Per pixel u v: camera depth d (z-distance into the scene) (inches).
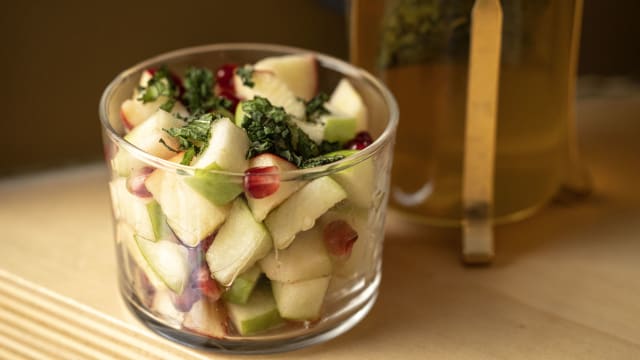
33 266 17.7
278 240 15.2
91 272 17.6
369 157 15.6
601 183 19.7
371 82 17.2
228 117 16.3
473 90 17.0
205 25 22.4
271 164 15.2
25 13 21.0
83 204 19.1
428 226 18.8
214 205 15.0
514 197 18.3
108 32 21.7
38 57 21.5
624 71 23.5
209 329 15.9
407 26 17.1
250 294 15.6
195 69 17.1
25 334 17.5
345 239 15.6
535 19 16.9
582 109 21.4
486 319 17.0
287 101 16.6
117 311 16.9
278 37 23.0
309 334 16.3
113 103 16.7
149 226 15.4
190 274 15.5
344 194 15.2
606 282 17.6
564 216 19.0
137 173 15.3
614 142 20.6
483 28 16.5
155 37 22.1
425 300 17.3
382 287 17.5
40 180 19.7
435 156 17.9
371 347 16.5
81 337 17.1
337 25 23.1
